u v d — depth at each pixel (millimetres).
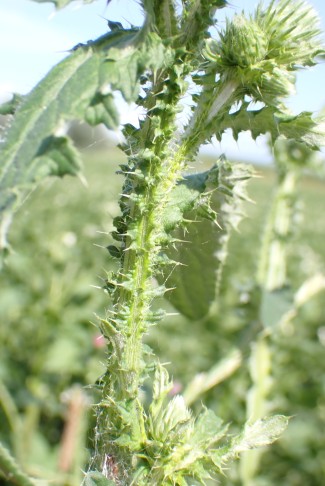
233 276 1456
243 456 468
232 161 332
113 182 3580
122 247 283
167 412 287
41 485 289
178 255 367
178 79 263
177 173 278
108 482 274
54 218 2123
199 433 284
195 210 299
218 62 283
